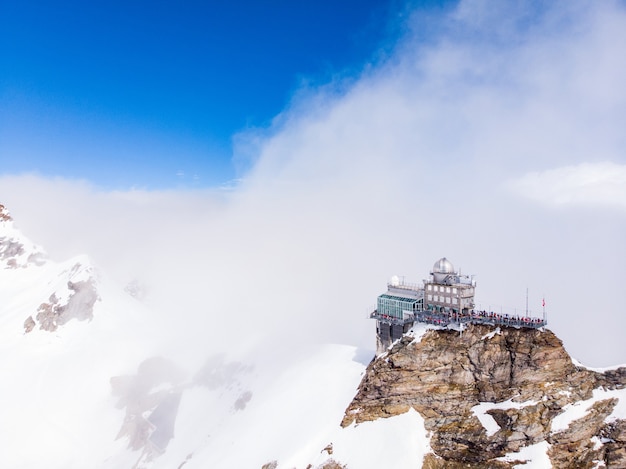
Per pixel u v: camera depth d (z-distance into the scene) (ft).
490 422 325.21
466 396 340.18
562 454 307.78
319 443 353.51
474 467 310.45
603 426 318.24
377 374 360.48
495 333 348.79
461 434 324.80
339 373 432.66
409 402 344.08
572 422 317.83
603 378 343.05
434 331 362.74
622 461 301.84
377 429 337.93
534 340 338.95
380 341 409.49
